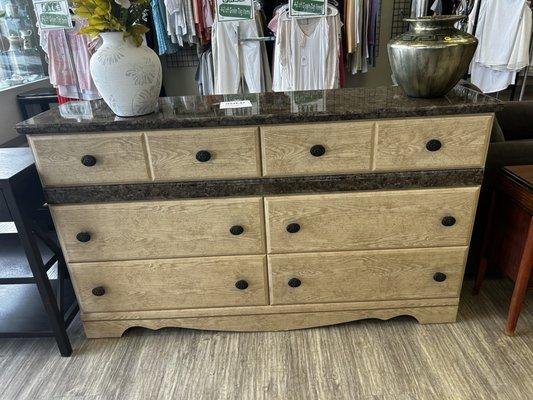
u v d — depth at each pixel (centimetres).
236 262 150
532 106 238
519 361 145
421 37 125
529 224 141
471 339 155
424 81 129
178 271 152
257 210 140
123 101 128
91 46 288
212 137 129
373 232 144
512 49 323
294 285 153
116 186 136
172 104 147
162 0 297
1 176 125
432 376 141
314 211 140
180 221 142
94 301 158
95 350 160
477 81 354
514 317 152
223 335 165
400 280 154
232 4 278
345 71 328
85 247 147
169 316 161
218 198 139
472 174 135
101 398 139
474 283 186
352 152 131
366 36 312
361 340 158
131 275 152
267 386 141
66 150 131
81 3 119
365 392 136
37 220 156
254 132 128
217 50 297
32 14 394
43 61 416
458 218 141
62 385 145
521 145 165
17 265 149
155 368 150
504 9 316
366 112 124
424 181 136
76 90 325
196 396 138
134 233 144
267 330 165
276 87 304
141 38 129
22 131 127
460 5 332
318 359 150
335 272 152
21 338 168
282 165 133
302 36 287
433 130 128
